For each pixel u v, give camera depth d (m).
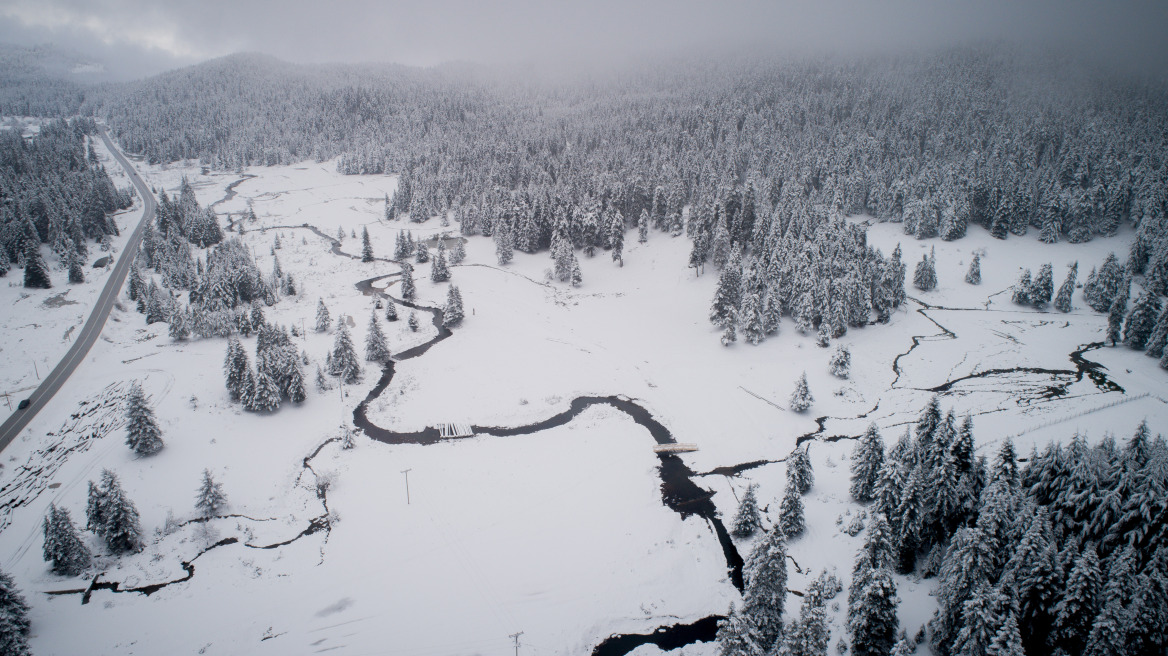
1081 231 112.62
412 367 82.94
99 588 45.41
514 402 73.75
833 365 76.31
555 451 64.12
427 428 68.31
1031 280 94.12
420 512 54.31
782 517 48.50
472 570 47.94
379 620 43.38
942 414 66.56
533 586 46.50
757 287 91.62
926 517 42.44
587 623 43.44
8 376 74.38
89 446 61.59
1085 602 31.64
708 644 41.94
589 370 82.25
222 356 81.94
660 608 44.88
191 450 61.72
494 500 56.12
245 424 66.81
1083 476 39.31
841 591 42.22
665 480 60.00
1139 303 78.00
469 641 41.88
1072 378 72.62
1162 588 29.61
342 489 57.28
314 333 90.94
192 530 51.47
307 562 48.50
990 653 29.30
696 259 109.00
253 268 105.19
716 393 75.38
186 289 109.12
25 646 39.69
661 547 50.78
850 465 58.78
